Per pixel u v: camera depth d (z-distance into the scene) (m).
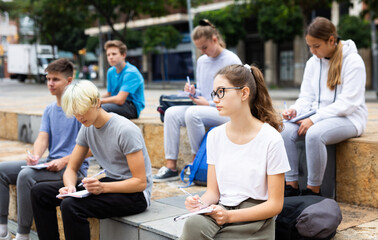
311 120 3.16
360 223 2.74
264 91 2.23
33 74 30.64
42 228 2.85
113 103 4.73
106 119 2.76
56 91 3.38
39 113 6.38
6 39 44.50
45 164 3.19
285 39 19.34
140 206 2.83
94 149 2.87
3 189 3.33
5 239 3.33
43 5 24.25
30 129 6.43
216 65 4.02
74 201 2.59
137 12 20.00
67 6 20.38
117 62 4.76
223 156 2.22
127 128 2.71
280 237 2.42
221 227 2.13
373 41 16.67
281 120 2.26
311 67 3.49
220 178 2.23
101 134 2.78
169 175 3.94
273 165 2.08
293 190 2.96
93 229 3.08
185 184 3.81
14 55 32.50
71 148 3.42
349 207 3.14
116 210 2.71
